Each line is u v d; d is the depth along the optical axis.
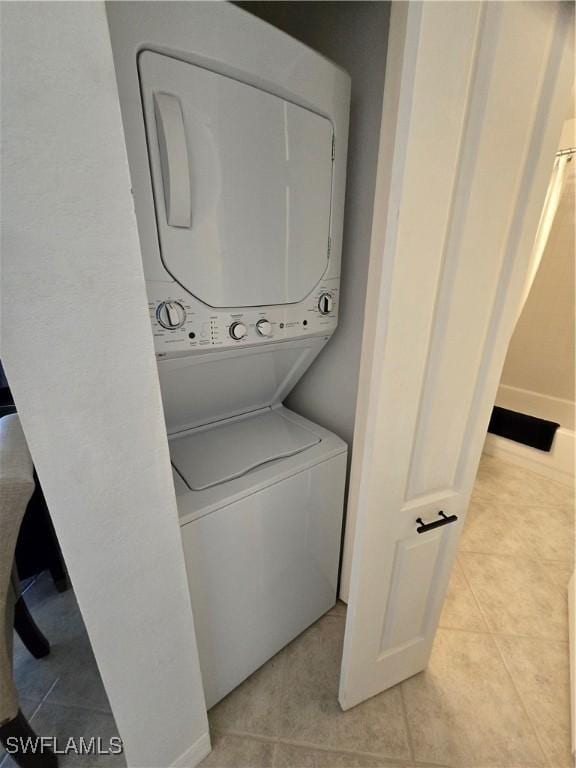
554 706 1.33
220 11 0.77
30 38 0.44
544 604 1.74
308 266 1.15
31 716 1.27
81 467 0.65
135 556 0.78
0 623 0.87
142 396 0.68
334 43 1.15
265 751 1.19
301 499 1.25
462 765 1.17
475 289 0.83
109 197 0.55
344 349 1.41
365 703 1.33
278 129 0.94
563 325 2.95
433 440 0.97
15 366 0.54
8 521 0.78
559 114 0.73
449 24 0.58
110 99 0.52
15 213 0.49
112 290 0.59
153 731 0.99
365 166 1.17
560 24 0.67
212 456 1.20
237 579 1.14
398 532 1.05
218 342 1.01
